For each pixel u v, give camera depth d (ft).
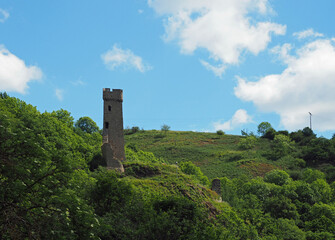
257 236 174.50
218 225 161.99
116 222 116.16
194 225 118.93
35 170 69.10
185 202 130.72
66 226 65.41
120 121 234.17
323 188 325.01
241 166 404.77
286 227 216.95
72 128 282.15
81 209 69.26
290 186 312.09
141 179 212.02
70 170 70.44
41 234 63.31
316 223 240.94
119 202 134.31
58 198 67.46
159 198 133.18
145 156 319.27
